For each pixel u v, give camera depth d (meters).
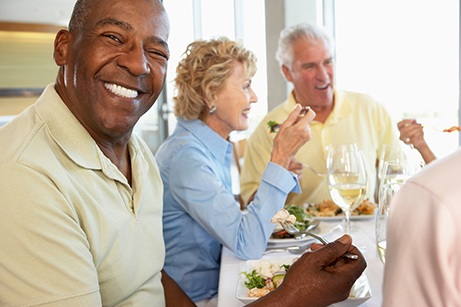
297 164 1.75
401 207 0.55
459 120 3.20
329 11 4.19
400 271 0.54
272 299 0.87
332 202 1.96
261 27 4.66
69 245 0.89
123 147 1.19
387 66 3.57
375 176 2.50
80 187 0.99
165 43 1.12
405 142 1.94
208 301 1.68
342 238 0.90
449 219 0.51
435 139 1.99
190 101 1.74
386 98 3.61
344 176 1.55
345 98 2.51
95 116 1.07
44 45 9.97
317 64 2.40
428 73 3.32
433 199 0.52
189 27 6.09
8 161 0.88
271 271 1.15
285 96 4.23
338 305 0.96
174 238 1.67
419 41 3.38
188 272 1.68
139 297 1.14
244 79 1.74
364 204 1.88
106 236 1.01
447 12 3.20
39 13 8.98
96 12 1.04
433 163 0.57
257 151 2.54
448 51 3.23
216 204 1.51
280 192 1.47
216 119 1.78
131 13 1.06
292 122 1.53
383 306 0.55
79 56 1.05
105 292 1.05
